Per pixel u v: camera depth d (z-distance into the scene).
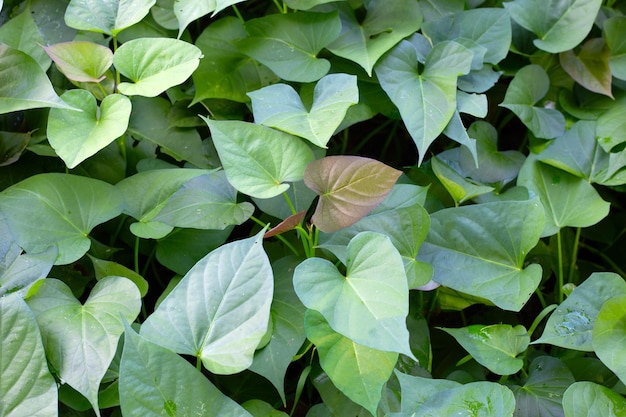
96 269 1.03
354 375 0.99
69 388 0.98
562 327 1.01
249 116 1.18
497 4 1.24
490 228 1.06
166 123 1.15
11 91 1.04
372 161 0.99
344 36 1.16
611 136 1.15
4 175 1.11
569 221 1.12
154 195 1.07
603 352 0.98
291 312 1.04
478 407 0.96
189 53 1.06
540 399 1.03
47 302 0.98
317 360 1.05
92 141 1.03
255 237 0.98
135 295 0.99
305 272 0.98
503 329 1.04
